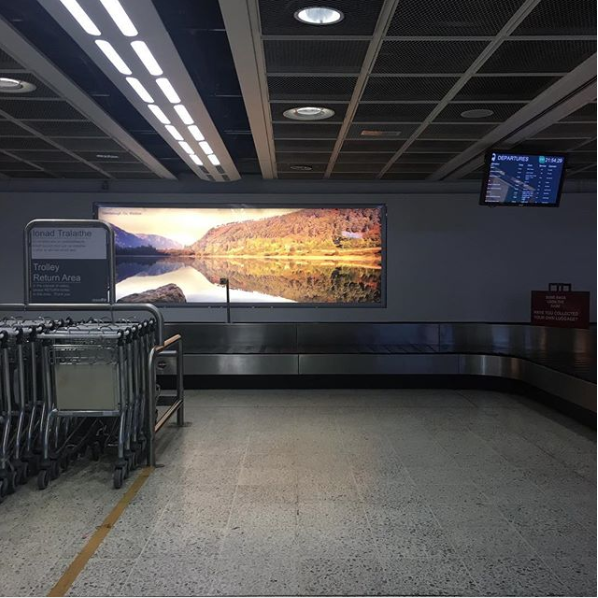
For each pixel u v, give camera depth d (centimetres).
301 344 769
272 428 521
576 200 770
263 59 342
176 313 779
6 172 723
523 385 674
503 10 282
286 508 343
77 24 288
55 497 362
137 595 249
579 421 545
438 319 780
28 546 296
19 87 400
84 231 755
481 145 570
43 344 390
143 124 533
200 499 357
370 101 423
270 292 780
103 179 767
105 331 393
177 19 327
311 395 671
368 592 252
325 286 779
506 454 445
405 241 778
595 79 378
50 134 529
